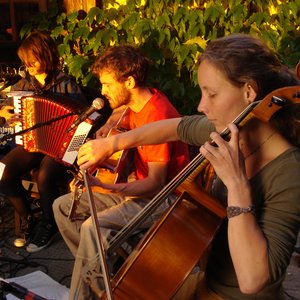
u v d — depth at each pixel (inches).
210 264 52.9
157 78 141.6
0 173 100.0
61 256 115.3
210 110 45.8
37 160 122.6
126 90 86.0
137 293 55.3
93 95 125.0
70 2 148.9
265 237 43.3
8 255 115.7
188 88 141.3
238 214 43.0
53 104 105.3
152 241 55.0
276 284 48.9
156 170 82.4
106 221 82.0
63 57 149.0
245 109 44.1
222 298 51.3
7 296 84.7
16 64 163.9
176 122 66.8
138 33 139.6
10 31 169.5
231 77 43.4
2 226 130.1
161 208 81.5
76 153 101.8
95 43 143.3
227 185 43.4
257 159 46.2
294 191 43.5
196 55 138.0
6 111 118.6
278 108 43.1
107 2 147.5
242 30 138.2
